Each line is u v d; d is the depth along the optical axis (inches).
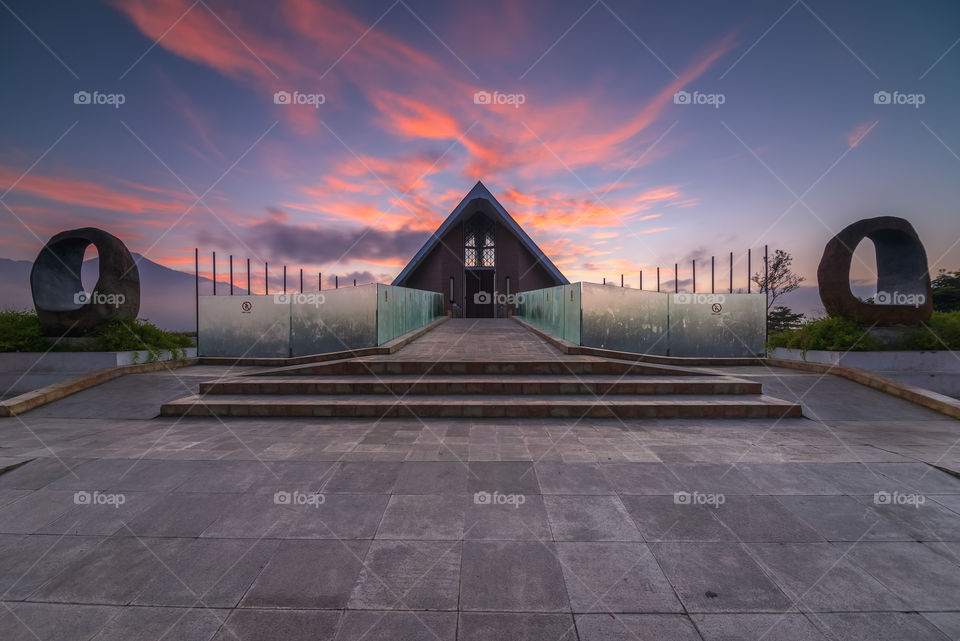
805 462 180.5
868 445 204.7
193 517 135.5
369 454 189.5
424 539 122.6
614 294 441.1
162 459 183.6
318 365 324.5
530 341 472.7
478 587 102.5
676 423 241.9
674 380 300.5
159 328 454.3
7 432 226.7
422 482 159.8
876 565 111.8
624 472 169.3
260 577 106.4
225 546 120.0
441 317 799.7
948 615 94.5
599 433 222.2
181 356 455.8
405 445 201.9
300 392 287.7
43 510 140.0
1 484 159.5
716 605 97.0
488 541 121.7
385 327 434.0
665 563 112.0
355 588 102.3
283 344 464.4
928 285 403.2
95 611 95.6
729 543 121.1
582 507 140.9
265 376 318.7
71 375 380.8
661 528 128.6
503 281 1041.5
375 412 255.3
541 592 100.7
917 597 100.0
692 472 169.5
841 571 109.1
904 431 230.2
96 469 172.9
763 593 101.0
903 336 394.6
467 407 253.8
